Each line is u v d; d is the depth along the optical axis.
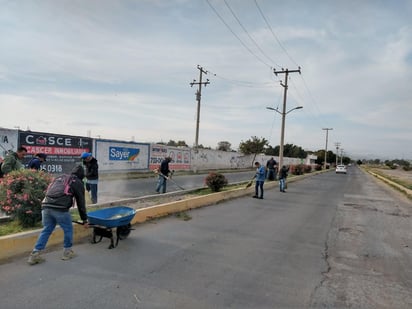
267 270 4.90
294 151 99.69
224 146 68.62
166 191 13.29
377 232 8.03
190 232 7.00
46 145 14.70
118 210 6.23
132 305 3.56
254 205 11.54
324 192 17.67
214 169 35.44
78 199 4.92
